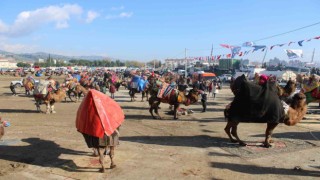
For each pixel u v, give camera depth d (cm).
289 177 780
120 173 798
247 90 995
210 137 1184
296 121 1050
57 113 1770
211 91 2767
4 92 3294
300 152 987
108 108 807
